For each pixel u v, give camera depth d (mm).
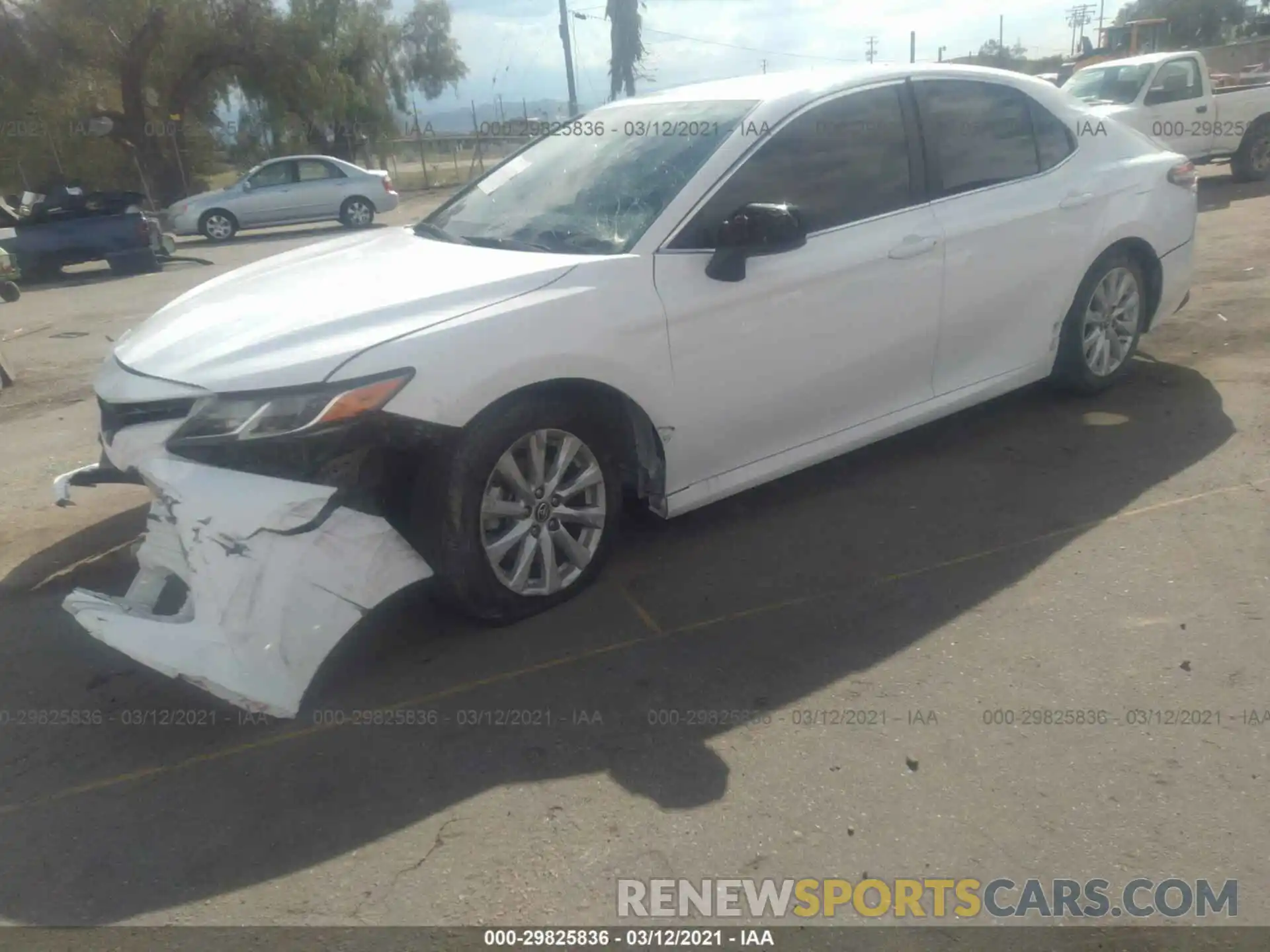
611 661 3371
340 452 3143
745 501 4520
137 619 2932
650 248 3705
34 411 6801
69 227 15031
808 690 3180
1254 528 3984
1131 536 3994
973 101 4688
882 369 4324
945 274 4398
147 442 3141
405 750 2992
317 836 2682
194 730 3148
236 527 2961
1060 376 5258
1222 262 8594
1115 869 2467
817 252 4027
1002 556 3914
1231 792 2680
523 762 2918
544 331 3385
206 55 28375
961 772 2799
